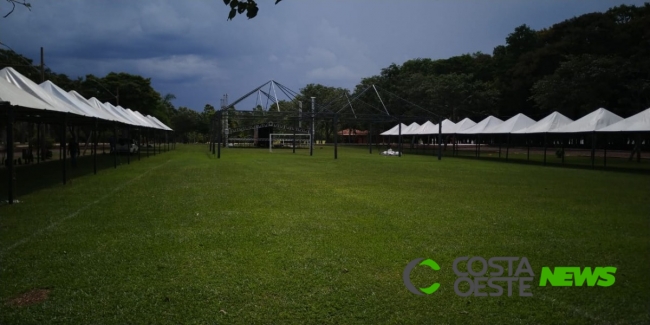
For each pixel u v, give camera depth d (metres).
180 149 46.03
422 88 49.69
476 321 3.83
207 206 9.05
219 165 21.39
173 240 6.22
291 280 4.69
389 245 6.08
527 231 7.03
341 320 3.80
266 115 31.56
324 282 4.65
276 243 6.12
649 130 19.16
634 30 39.03
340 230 6.95
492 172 18.77
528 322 3.83
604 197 11.01
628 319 3.89
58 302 4.09
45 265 5.09
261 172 17.53
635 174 18.12
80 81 43.09
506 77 51.59
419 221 7.71
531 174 17.84
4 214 8.08
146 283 4.56
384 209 8.90
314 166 21.36
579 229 7.21
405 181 14.51
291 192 11.37
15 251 5.63
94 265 5.11
